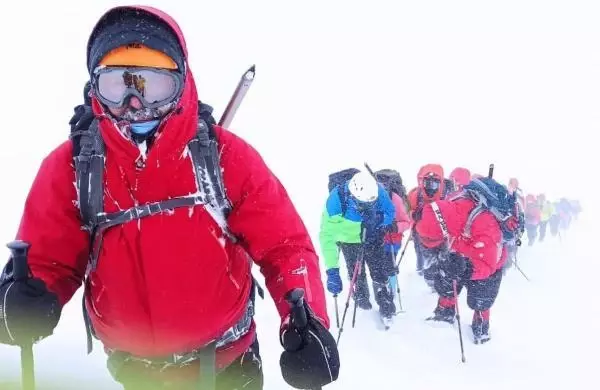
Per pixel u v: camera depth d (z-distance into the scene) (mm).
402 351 6461
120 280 1855
